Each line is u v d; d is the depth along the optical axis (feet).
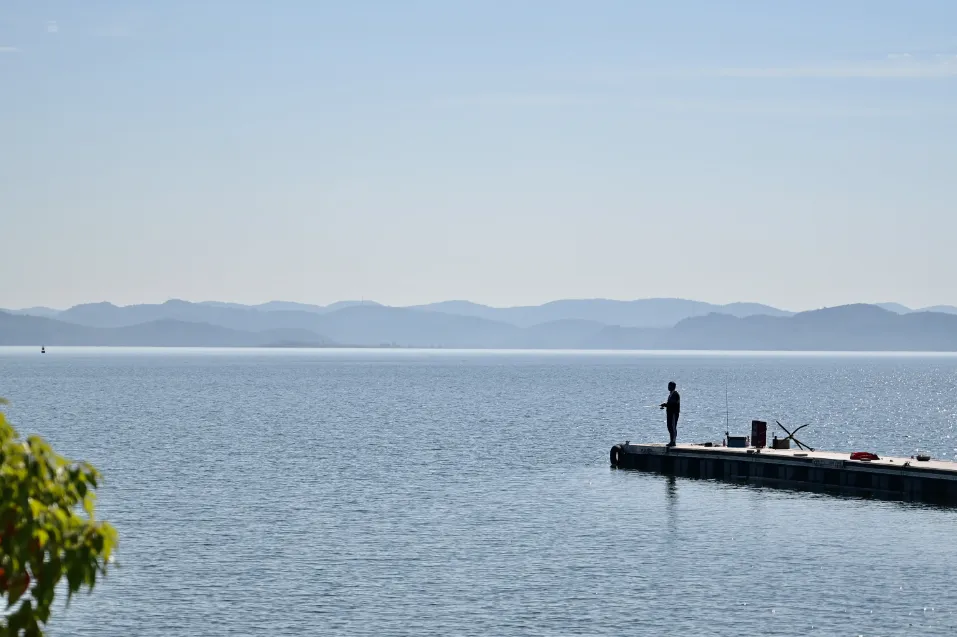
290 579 122.93
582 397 568.00
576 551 138.92
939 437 345.31
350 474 217.97
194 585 119.85
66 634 102.06
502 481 208.54
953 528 155.74
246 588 118.73
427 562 132.05
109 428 331.57
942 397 610.24
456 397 556.51
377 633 102.99
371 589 118.73
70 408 431.43
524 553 137.49
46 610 34.55
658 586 120.26
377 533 150.71
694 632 102.83
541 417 403.34
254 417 389.60
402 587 119.65
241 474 216.13
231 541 143.74
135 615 108.27
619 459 231.91
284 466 230.89
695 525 158.10
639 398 562.66
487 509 172.76
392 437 307.58
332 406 464.65
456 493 191.31
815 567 129.80
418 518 163.53
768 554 137.39
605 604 112.88
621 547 141.69
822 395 629.10
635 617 108.06
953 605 112.16
